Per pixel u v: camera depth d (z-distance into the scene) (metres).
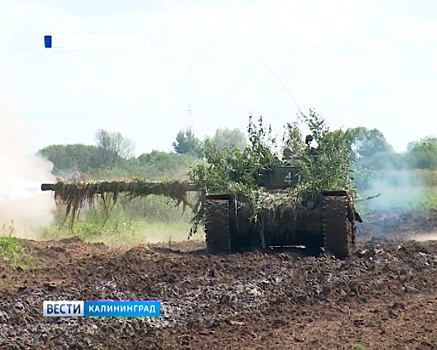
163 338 30.83
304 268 41.25
